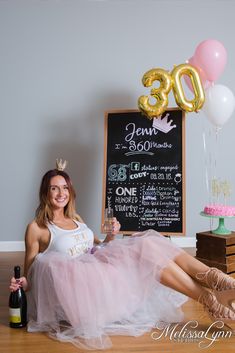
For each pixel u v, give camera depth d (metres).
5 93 3.73
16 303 2.17
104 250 2.27
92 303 2.05
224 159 3.89
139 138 3.40
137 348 1.95
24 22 3.69
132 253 2.20
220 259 3.01
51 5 3.70
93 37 3.76
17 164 3.79
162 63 3.79
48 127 3.79
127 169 3.39
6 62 3.71
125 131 3.43
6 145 3.76
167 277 2.11
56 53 3.74
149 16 3.76
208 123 3.85
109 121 3.47
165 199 3.31
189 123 3.84
